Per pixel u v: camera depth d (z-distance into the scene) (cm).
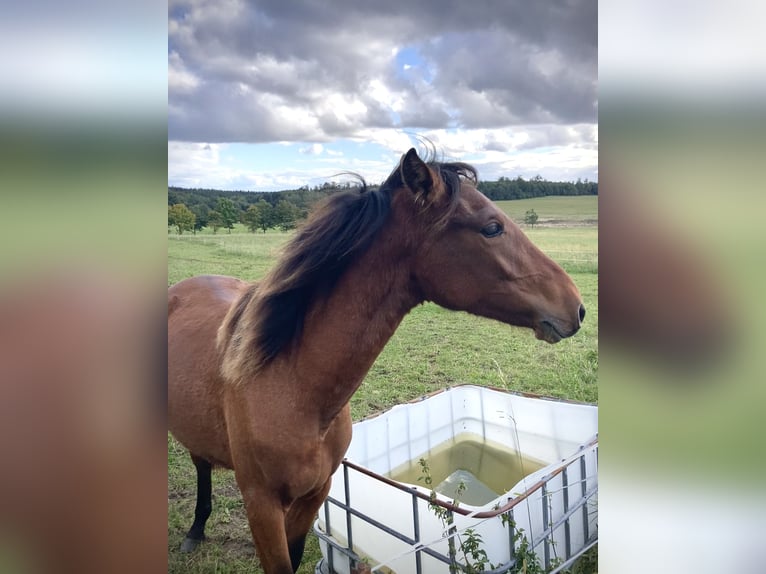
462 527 159
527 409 257
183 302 197
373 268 134
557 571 178
